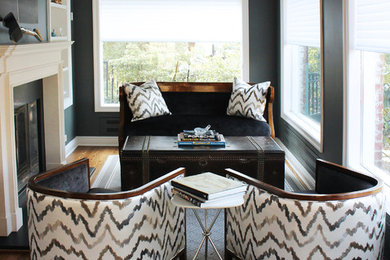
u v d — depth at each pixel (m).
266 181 3.80
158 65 6.50
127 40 6.38
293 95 5.96
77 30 6.30
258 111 5.16
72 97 6.12
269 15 6.38
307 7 4.92
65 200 2.37
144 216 2.46
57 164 5.12
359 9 3.41
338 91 3.78
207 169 3.78
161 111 5.29
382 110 3.30
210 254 3.08
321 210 2.32
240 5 6.37
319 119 4.79
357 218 2.35
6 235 3.33
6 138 3.34
